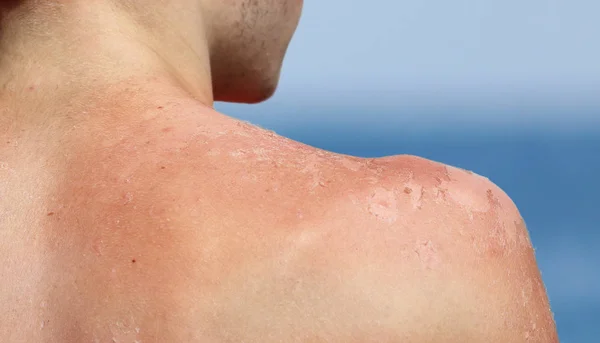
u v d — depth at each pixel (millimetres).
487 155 7965
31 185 652
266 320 586
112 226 623
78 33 687
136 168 637
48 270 629
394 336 582
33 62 688
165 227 613
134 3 703
